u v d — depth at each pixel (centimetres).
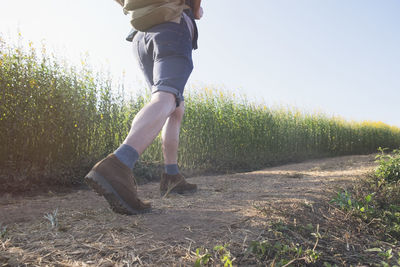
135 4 153
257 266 92
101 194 125
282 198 185
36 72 312
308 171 378
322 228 139
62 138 306
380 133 1405
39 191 265
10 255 90
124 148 128
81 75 377
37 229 117
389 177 272
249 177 328
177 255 94
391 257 120
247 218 135
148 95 527
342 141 1152
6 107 276
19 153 275
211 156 568
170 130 209
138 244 101
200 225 124
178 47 152
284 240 114
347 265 109
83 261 88
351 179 264
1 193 243
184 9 172
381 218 169
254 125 711
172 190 212
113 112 408
